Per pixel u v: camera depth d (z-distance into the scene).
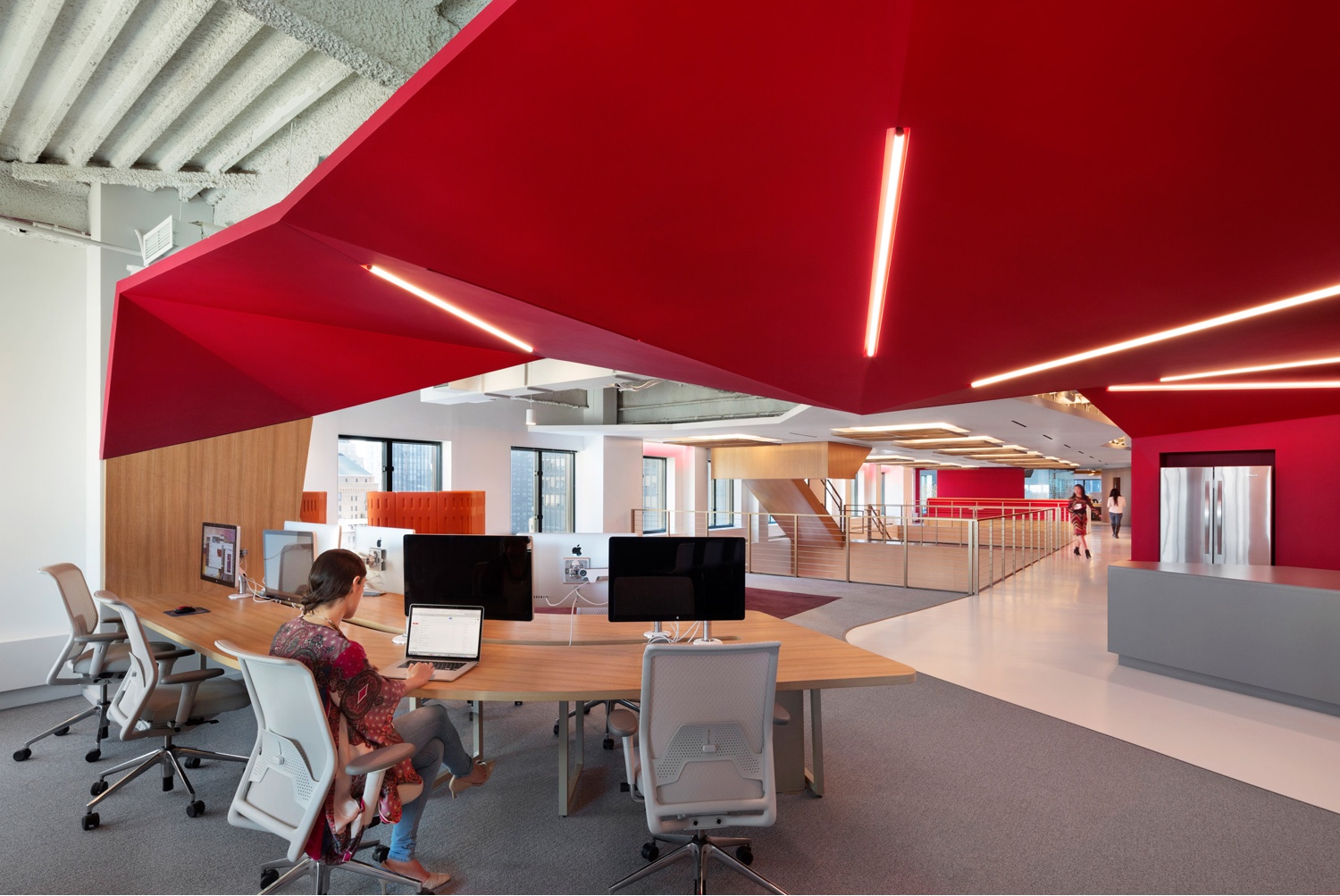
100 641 3.61
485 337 3.58
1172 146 1.70
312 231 2.13
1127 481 28.38
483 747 3.96
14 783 3.39
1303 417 6.03
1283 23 1.29
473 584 3.44
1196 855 2.76
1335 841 2.87
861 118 1.68
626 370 4.47
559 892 2.55
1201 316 2.95
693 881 2.61
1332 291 2.56
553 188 1.96
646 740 2.29
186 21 3.01
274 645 2.36
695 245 2.32
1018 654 6.09
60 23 3.19
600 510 13.77
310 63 3.62
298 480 5.78
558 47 1.44
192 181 4.68
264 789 2.28
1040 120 1.65
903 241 2.32
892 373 4.20
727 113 1.67
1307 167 1.73
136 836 2.89
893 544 14.59
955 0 1.30
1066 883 2.57
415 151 1.76
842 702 4.73
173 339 3.07
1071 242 2.26
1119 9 1.29
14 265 4.79
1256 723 4.33
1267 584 4.75
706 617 3.31
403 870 2.52
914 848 2.83
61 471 4.92
